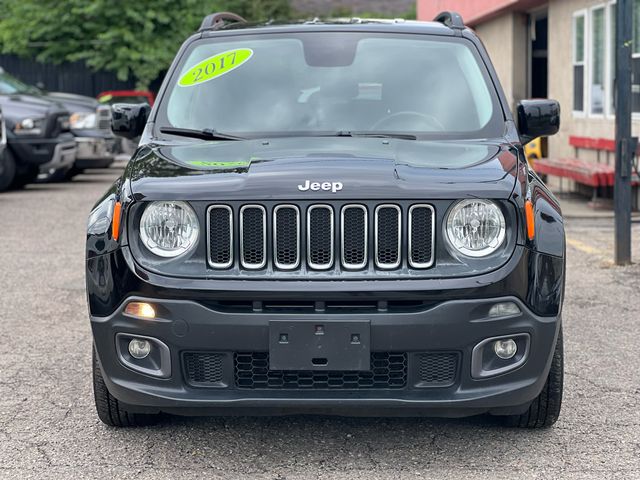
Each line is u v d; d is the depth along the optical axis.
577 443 4.69
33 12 32.12
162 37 32.25
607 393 5.46
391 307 4.18
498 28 20.91
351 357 4.14
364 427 4.94
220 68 5.62
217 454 4.58
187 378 4.30
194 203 4.25
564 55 16.98
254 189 4.23
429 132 5.18
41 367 6.05
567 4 16.72
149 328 4.23
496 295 4.19
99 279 4.36
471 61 5.64
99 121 19.33
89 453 4.60
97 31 32.31
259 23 6.12
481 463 4.44
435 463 4.45
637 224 11.88
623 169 9.25
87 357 6.29
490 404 4.25
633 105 13.33
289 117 5.30
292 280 4.18
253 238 4.24
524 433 4.83
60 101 19.14
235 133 5.23
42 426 4.98
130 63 31.91
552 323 4.30
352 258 4.23
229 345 4.18
